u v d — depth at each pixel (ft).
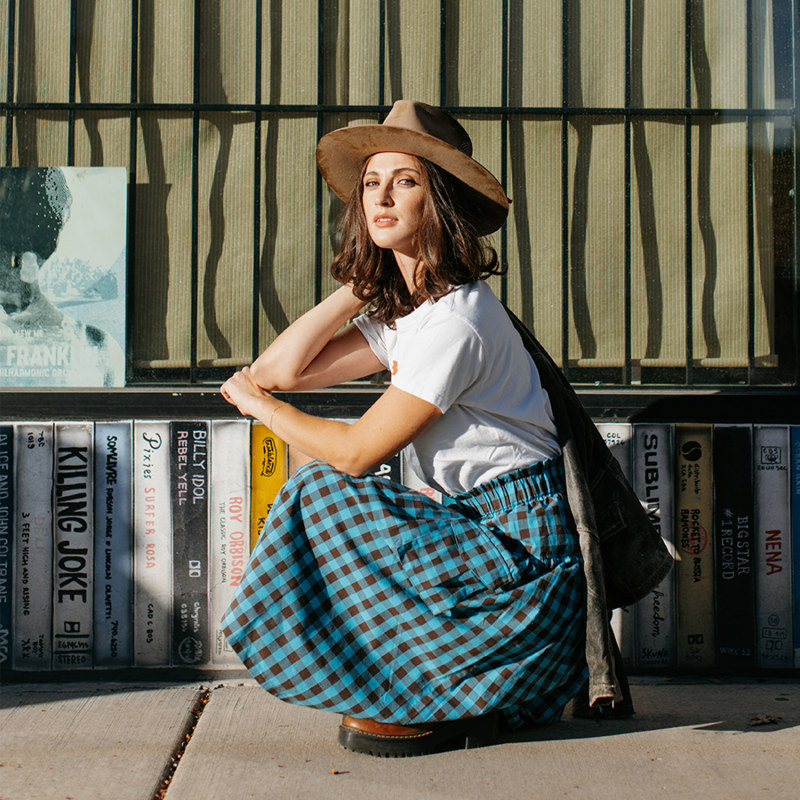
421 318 6.46
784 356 9.32
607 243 9.37
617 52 9.34
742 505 8.80
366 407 8.89
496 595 6.19
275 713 7.65
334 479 6.41
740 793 6.01
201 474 8.67
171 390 8.71
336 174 7.48
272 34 9.25
